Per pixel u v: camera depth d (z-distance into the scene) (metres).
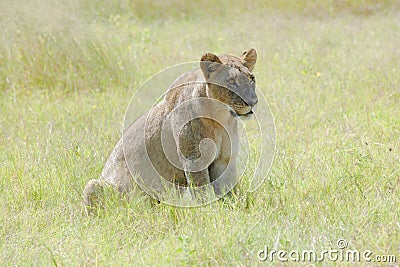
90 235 8.39
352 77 14.42
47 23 16.44
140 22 22.52
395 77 14.05
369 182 9.30
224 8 23.56
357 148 10.37
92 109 13.42
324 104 12.99
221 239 7.84
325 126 11.84
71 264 7.71
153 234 8.53
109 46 16.50
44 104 14.42
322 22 20.83
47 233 8.55
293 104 12.94
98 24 18.61
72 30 16.42
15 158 10.86
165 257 7.73
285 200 8.89
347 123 11.70
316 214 8.50
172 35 20.55
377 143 10.46
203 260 7.55
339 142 10.90
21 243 8.32
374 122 11.59
